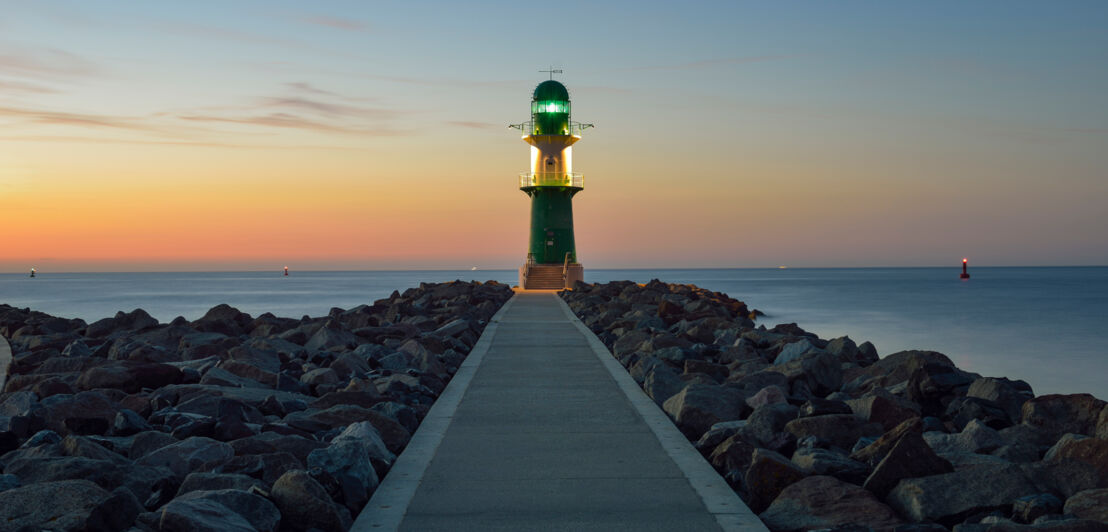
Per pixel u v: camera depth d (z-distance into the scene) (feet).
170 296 334.03
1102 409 34.55
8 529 19.06
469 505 22.44
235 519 19.79
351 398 36.65
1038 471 25.04
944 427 37.88
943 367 43.62
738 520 21.29
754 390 42.42
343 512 22.00
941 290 387.14
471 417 34.14
